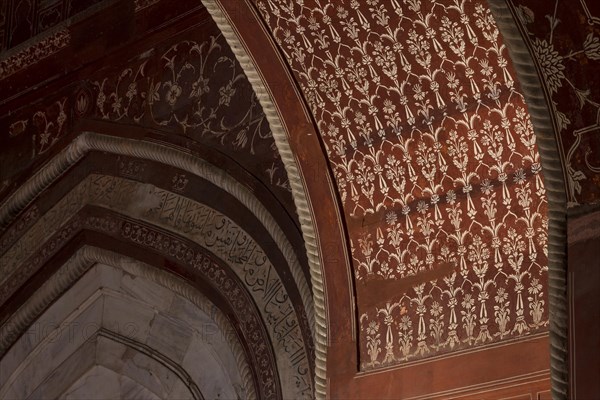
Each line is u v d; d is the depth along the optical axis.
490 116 3.82
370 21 3.90
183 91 5.51
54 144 6.02
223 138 5.25
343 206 4.16
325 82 4.09
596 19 3.28
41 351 6.01
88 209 5.79
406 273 4.03
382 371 4.00
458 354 3.84
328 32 4.00
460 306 3.88
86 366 5.88
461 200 3.92
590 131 3.36
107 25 5.98
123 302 5.75
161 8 5.75
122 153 5.71
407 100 3.96
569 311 3.35
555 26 3.35
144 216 5.52
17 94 6.31
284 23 4.06
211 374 5.34
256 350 4.83
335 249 4.17
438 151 3.95
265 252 4.95
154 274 5.41
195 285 5.26
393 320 4.02
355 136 4.10
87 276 5.85
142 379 5.68
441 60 3.85
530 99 3.44
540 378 3.62
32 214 6.09
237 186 5.07
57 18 6.29
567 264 3.38
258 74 4.20
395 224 4.06
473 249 3.89
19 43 6.41
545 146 3.44
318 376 4.13
